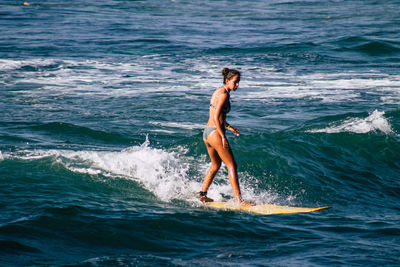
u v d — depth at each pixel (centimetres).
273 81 6706
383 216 2375
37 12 17262
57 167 2738
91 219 2031
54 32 11838
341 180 3052
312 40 10962
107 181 2639
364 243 1931
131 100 5331
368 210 2498
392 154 3591
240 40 11288
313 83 6588
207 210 2347
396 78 6962
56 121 4209
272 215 2316
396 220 2289
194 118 4547
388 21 15888
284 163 3188
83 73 7006
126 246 1830
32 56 8250
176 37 11650
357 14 18725
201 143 3453
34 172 2631
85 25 13725
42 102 5094
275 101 5434
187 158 3238
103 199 2359
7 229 1842
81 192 2427
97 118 4416
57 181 2538
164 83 6438
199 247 1867
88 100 5275
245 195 2669
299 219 2258
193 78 6850
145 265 1648
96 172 2730
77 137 3719
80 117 4438
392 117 4466
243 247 1878
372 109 5019
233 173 2428
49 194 2327
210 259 1741
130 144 3597
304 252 1823
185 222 2105
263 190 2781
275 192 2764
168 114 4678
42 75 6719
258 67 7938
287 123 4384
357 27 14150
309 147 3528
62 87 5991
